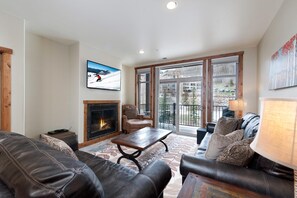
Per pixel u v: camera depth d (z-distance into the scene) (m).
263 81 2.94
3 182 0.79
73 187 0.63
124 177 1.34
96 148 3.27
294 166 0.63
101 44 3.47
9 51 2.23
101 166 1.55
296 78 1.55
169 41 3.25
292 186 0.98
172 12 2.16
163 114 5.12
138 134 2.85
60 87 3.44
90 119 3.63
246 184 1.07
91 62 3.53
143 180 1.05
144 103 5.41
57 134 3.03
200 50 3.81
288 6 1.77
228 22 2.42
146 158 2.72
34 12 2.19
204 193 0.93
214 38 3.07
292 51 1.63
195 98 4.60
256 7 2.02
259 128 0.84
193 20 2.38
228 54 3.80
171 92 4.96
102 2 1.95
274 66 2.21
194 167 1.29
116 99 4.46
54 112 3.33
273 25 2.30
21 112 2.38
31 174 0.66
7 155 0.84
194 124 4.69
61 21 2.45
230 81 3.93
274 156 0.70
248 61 3.58
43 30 2.79
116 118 4.46
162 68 5.05
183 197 0.89
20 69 2.36
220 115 4.05
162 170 1.25
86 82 3.48
